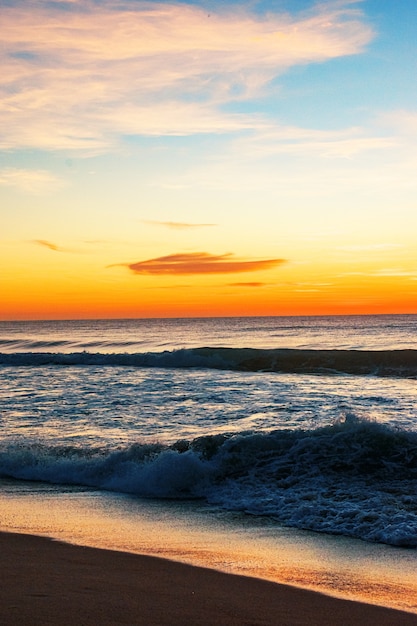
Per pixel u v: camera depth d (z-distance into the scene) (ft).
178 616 13.88
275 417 50.31
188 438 41.68
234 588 16.49
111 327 320.70
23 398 62.54
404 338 165.78
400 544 22.11
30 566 17.61
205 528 24.39
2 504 28.09
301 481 30.30
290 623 13.88
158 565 18.56
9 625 12.60
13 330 295.07
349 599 15.99
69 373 89.45
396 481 29.76
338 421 36.47
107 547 20.79
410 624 14.16
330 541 22.57
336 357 93.56
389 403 58.44
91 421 48.57
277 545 21.99
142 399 61.31
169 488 30.89
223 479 31.58
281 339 169.58
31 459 35.53
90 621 13.05
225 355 99.25
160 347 145.59
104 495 30.09
